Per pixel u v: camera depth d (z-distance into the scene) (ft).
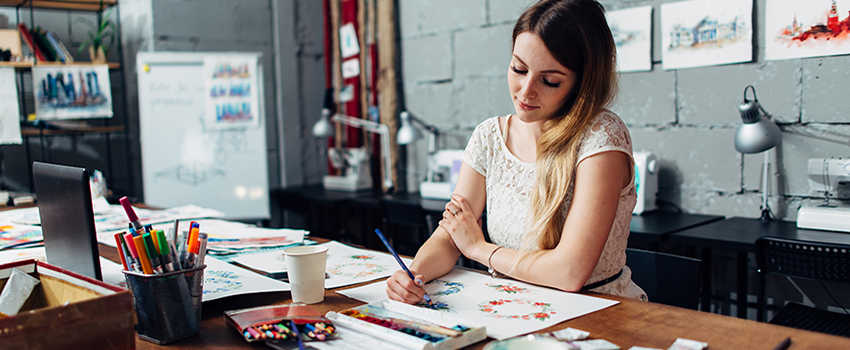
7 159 10.07
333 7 12.35
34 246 4.51
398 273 3.02
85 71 9.79
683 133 7.83
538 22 3.25
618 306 2.80
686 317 2.60
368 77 11.97
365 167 11.71
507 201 3.81
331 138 12.79
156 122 10.57
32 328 1.86
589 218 3.17
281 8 12.39
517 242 3.75
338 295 3.08
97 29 10.98
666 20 7.77
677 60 7.73
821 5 6.55
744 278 6.50
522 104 3.43
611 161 3.28
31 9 9.53
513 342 1.94
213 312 2.83
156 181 10.61
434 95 10.94
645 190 7.66
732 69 7.32
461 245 3.58
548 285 3.17
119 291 2.10
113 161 11.17
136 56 11.04
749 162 7.27
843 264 5.11
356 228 12.45
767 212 7.02
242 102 11.12
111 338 2.06
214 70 10.89
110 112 10.03
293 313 2.56
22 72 10.15
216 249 4.13
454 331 2.30
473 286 3.26
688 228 6.71
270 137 12.55
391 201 9.37
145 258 2.36
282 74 12.50
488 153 3.98
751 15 7.06
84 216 2.71
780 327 2.42
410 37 11.27
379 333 2.32
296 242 4.49
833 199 6.71
